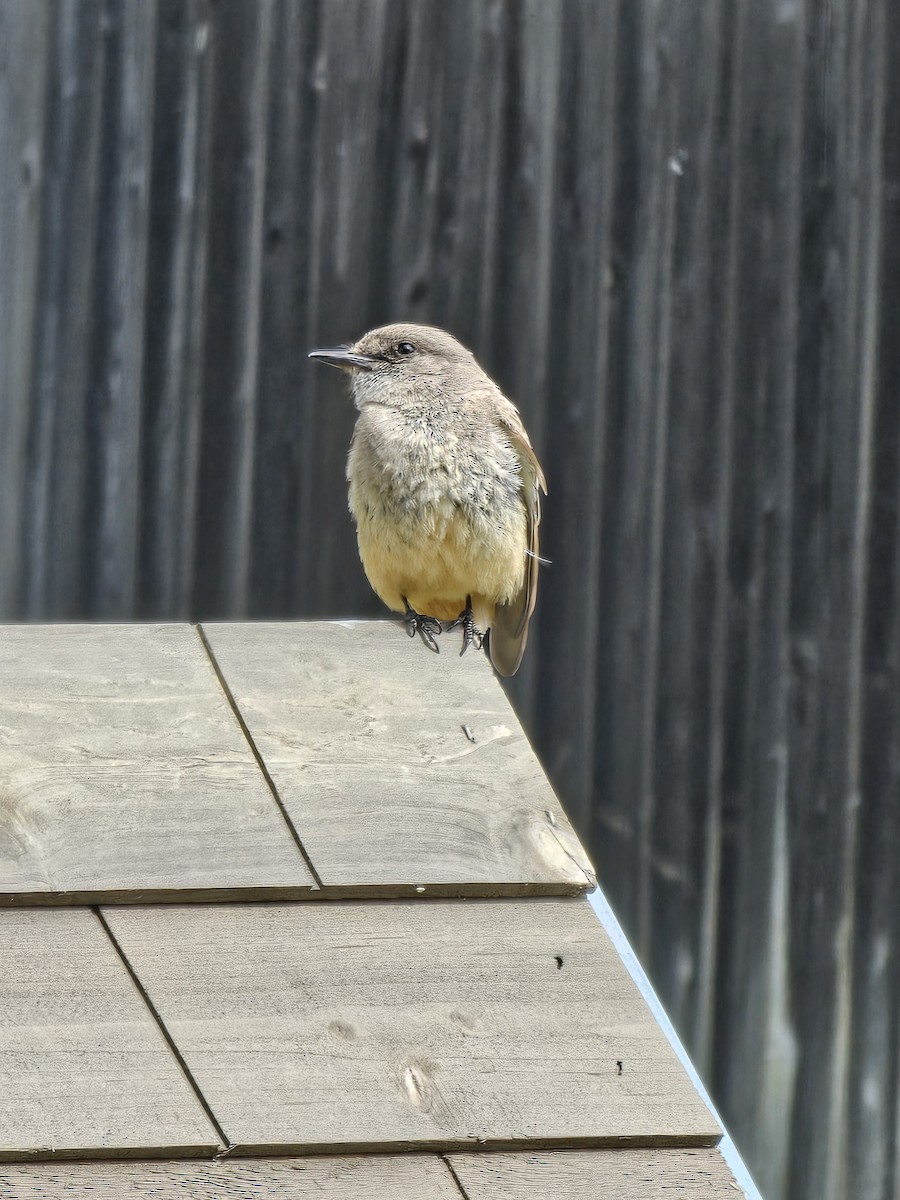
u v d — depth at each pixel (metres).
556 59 9.87
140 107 9.77
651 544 9.77
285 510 9.74
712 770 9.67
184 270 9.77
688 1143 3.45
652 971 9.59
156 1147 3.33
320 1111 3.43
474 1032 3.63
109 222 9.76
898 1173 9.59
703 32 9.90
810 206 9.92
